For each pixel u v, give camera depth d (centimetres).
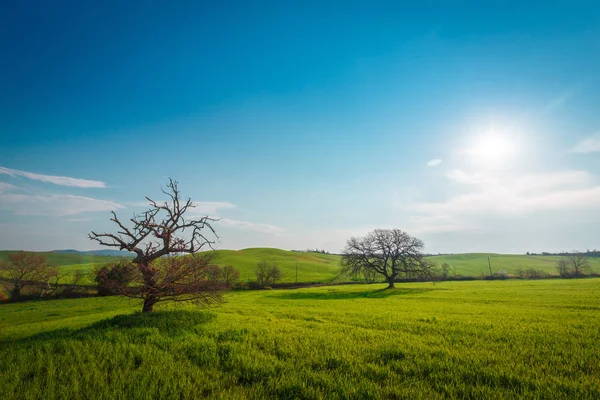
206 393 755
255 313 2375
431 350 1083
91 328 1543
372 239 6312
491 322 1738
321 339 1276
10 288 5522
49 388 758
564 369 873
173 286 1814
